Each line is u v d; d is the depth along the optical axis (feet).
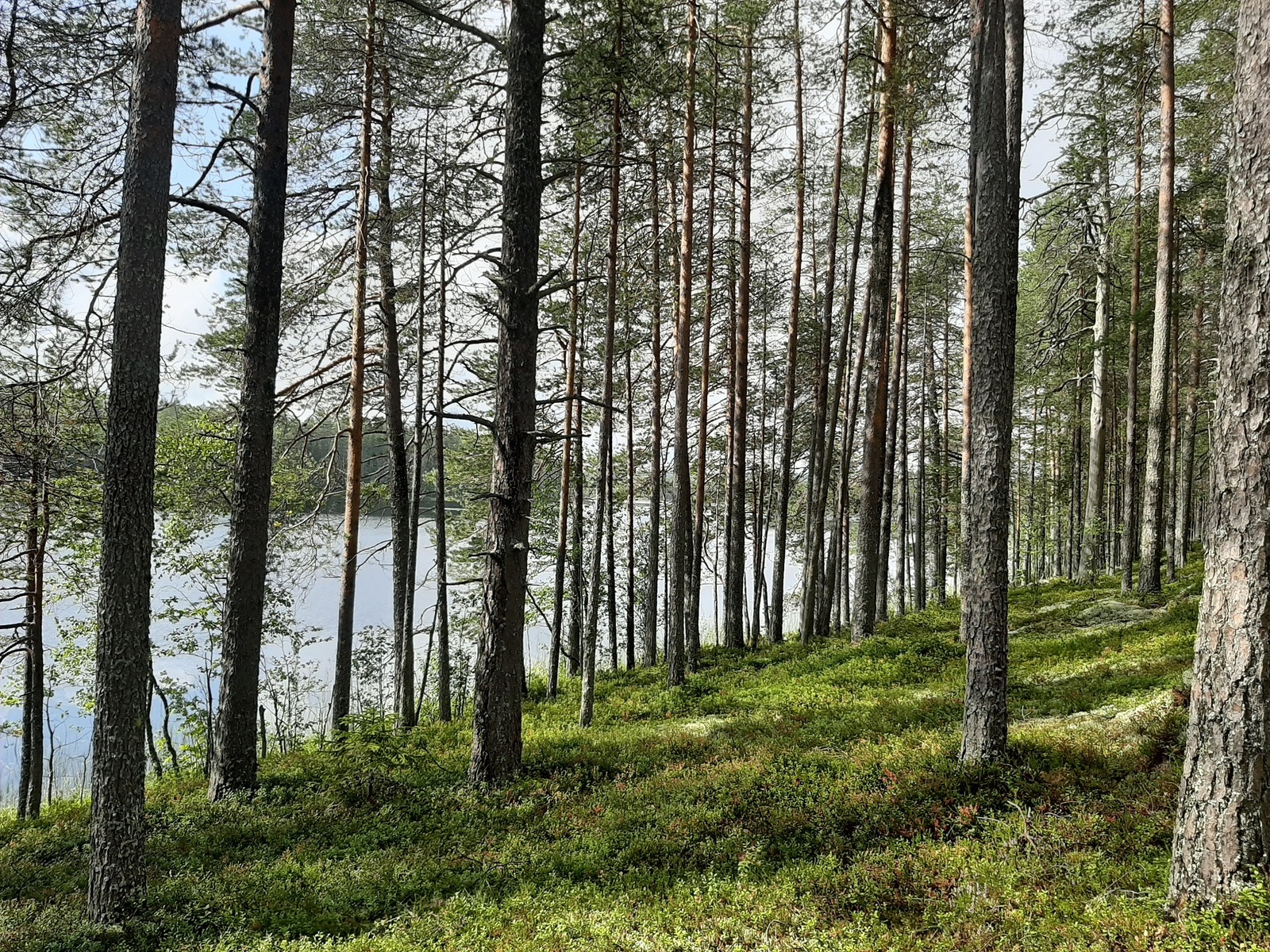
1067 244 78.28
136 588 22.03
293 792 32.81
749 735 36.37
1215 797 13.76
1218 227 66.74
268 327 34.19
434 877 22.30
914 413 111.75
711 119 57.67
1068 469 115.75
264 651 89.71
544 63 33.27
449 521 81.30
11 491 39.75
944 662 47.37
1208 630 14.06
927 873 18.80
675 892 19.49
